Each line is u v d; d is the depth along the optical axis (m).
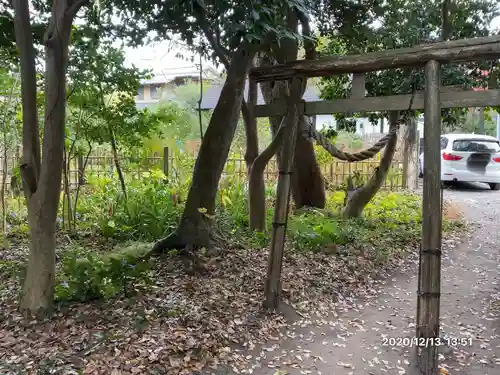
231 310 4.03
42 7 5.12
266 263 5.31
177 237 5.50
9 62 6.09
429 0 6.26
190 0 3.27
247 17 3.24
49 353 3.19
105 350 3.22
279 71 4.05
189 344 3.34
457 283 5.06
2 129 6.59
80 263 4.14
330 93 7.48
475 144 11.07
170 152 9.45
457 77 5.56
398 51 3.45
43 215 3.76
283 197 4.08
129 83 6.47
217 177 5.55
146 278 4.45
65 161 6.67
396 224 7.38
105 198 7.31
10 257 5.51
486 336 3.74
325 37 7.32
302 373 3.14
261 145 12.04
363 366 3.26
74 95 6.27
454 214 8.34
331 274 5.12
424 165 3.29
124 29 5.51
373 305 4.43
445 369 3.22
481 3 6.08
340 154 4.23
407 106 3.53
